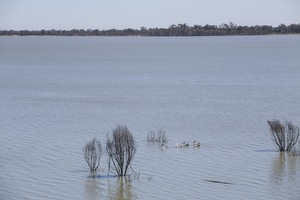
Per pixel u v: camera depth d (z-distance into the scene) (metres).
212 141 54.16
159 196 37.97
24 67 161.62
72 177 41.81
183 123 64.50
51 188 39.50
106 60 199.62
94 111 73.81
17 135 57.22
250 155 48.41
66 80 118.81
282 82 112.00
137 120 66.69
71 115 70.31
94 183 40.56
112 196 38.03
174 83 112.25
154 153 48.72
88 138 55.41
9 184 40.16
